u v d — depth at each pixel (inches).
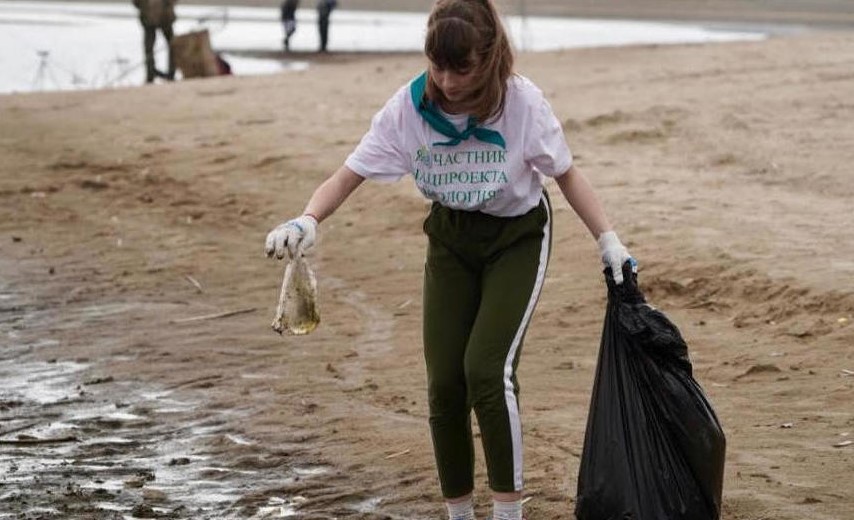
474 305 239.6
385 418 329.1
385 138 234.7
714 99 754.8
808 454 289.1
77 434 329.7
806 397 330.0
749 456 289.0
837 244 453.1
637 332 229.8
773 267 427.2
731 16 2199.8
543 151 229.5
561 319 412.5
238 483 293.1
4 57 1408.7
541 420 318.0
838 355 359.3
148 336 420.2
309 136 732.7
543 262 236.8
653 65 930.1
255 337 416.2
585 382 351.9
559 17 2158.0
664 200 536.1
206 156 700.7
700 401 230.7
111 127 791.1
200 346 406.6
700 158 617.6
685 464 229.9
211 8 2354.8
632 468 228.8
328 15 1531.7
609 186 567.2
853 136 643.5
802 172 575.2
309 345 403.9
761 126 676.7
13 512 280.4
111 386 369.1
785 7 2444.6
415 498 278.2
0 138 773.3
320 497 282.0
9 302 467.5
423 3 2603.3
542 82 863.1
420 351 391.9
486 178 230.7
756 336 382.9
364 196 589.3
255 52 1520.7
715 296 419.2
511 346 233.3
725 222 493.7
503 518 237.0
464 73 223.1
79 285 491.2
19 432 332.5
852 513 256.1
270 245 229.9
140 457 312.7
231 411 343.0
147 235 569.0
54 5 2351.1
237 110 827.4
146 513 277.0
